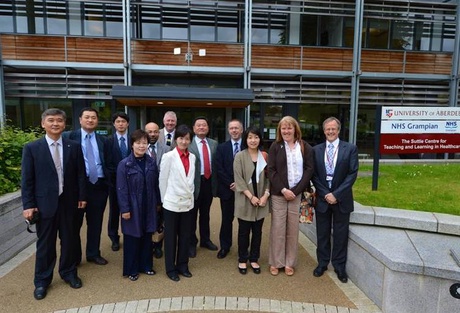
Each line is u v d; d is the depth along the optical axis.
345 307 3.23
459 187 5.42
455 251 3.15
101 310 3.11
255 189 3.81
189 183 3.71
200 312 3.09
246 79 11.89
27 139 5.43
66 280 3.57
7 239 4.15
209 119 12.73
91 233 4.12
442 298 2.90
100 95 11.91
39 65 11.08
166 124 4.99
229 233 4.41
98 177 4.12
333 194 3.62
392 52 12.56
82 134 4.06
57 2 11.58
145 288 3.53
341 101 12.86
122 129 4.41
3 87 11.06
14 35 10.95
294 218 3.82
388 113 5.58
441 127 5.80
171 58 11.65
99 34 11.90
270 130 12.95
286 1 12.24
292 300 3.33
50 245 3.39
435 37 13.35
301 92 12.62
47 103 12.05
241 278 3.79
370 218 3.79
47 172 3.30
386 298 3.08
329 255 3.91
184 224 3.76
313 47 12.21
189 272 3.84
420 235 3.56
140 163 3.73
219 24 12.38
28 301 3.25
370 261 3.35
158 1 11.78
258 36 12.59
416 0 12.60
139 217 3.65
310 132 13.23
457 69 12.66
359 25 11.90
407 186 5.56
